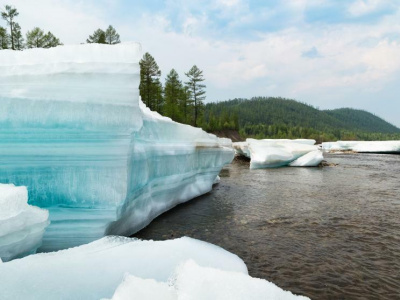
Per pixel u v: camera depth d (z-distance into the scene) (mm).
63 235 5430
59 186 5480
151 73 50188
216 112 194750
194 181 11797
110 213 5539
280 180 16688
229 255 4574
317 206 10148
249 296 2973
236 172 21094
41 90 5539
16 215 3957
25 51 5859
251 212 9328
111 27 45031
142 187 7363
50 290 3020
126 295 2715
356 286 4855
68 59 5734
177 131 10062
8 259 4074
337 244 6621
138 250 4156
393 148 45156
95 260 3744
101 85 5730
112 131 5613
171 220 8414
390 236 7113
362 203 10609
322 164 26453
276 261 5750
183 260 3887
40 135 5418
